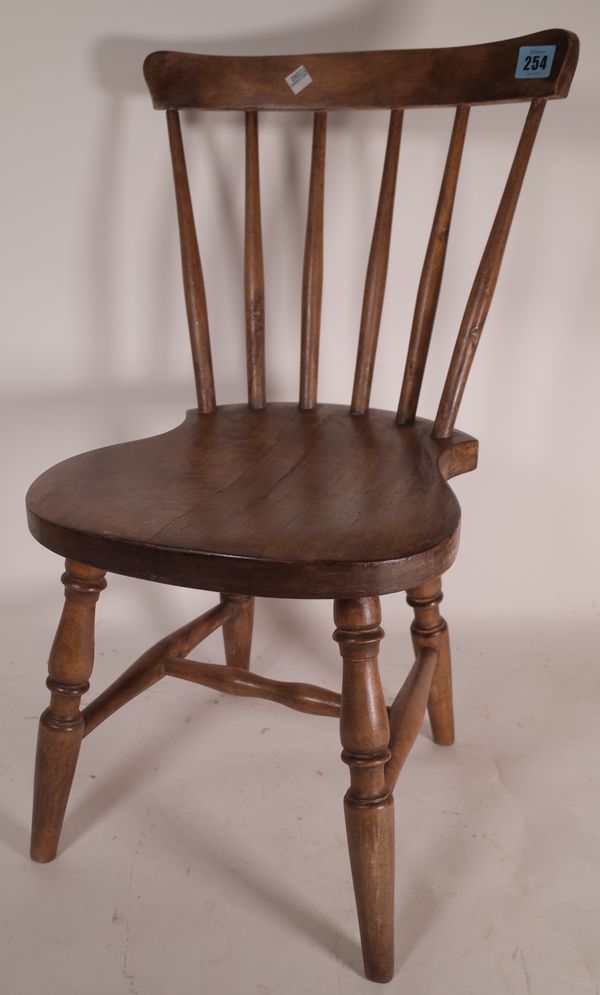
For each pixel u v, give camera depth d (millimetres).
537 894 899
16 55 1131
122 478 855
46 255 1213
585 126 1147
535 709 1196
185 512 764
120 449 950
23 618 1368
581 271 1209
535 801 1032
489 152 1161
